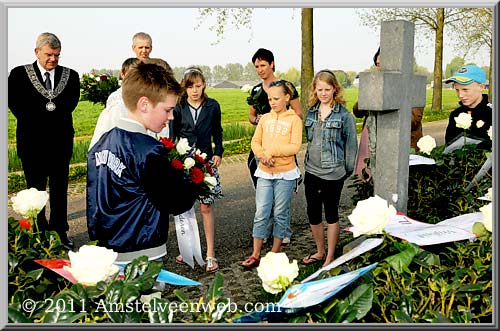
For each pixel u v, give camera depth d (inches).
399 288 70.3
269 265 65.9
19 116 206.7
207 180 126.5
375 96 120.4
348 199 276.4
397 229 83.8
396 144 128.2
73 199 286.2
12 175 326.3
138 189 99.0
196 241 168.6
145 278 64.2
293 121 169.5
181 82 179.5
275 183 172.2
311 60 506.0
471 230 83.8
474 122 166.7
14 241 82.6
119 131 100.5
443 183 158.6
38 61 208.5
